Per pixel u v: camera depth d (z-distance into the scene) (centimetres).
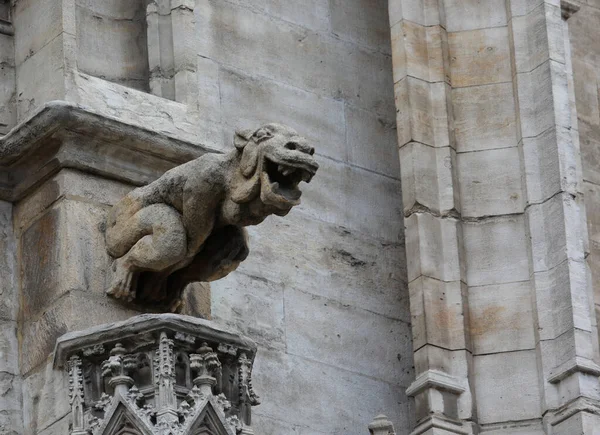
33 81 1503
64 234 1450
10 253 1480
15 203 1492
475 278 1652
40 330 1449
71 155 1466
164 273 1440
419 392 1609
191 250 1428
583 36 1850
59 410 1421
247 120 1639
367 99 1702
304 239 1638
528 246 1655
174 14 1561
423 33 1698
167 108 1516
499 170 1675
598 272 1762
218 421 1383
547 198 1659
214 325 1404
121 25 1557
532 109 1684
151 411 1376
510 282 1648
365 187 1677
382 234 1672
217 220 1421
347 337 1628
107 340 1398
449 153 1670
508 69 1697
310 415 1591
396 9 1700
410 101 1675
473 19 1709
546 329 1630
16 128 1466
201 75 1630
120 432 1378
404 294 1664
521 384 1623
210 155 1415
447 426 1599
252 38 1664
